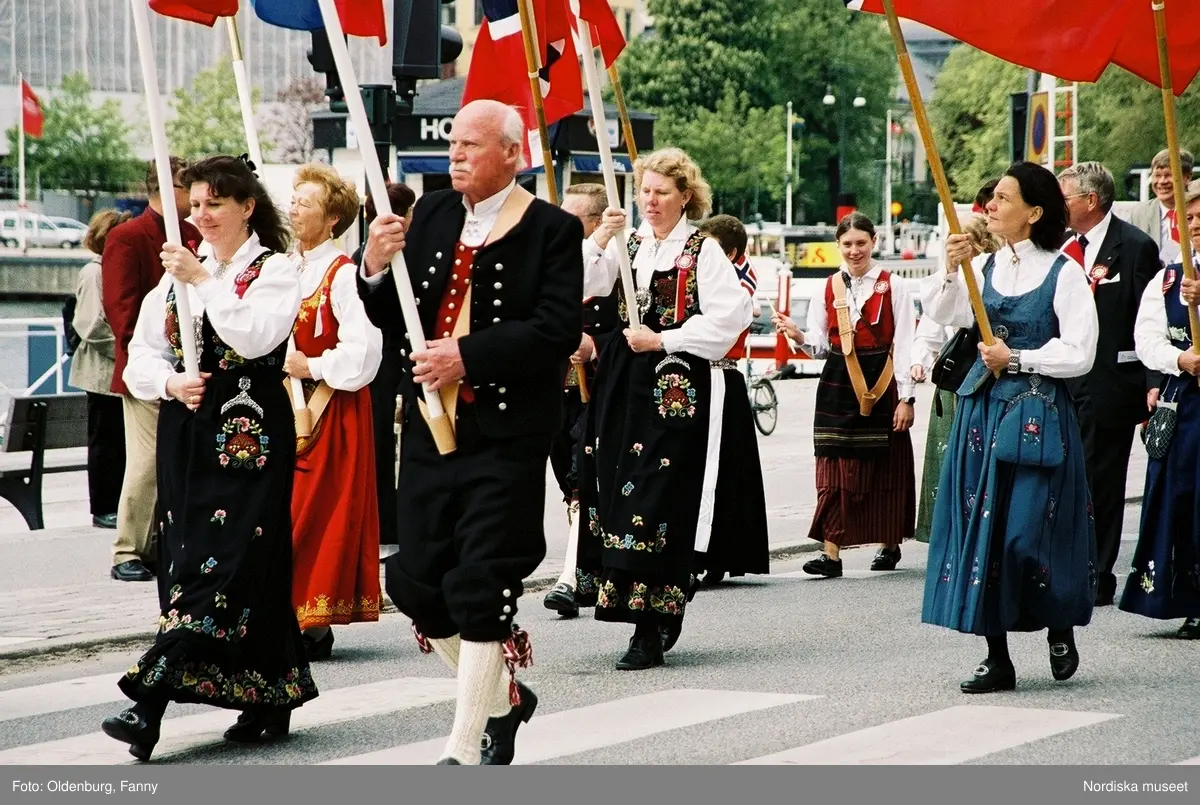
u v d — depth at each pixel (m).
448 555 6.16
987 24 8.81
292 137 80.44
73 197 79.06
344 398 8.77
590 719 7.40
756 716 7.43
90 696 8.21
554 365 6.18
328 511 8.77
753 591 11.48
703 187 8.91
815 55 88.75
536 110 9.06
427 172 25.94
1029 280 7.97
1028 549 7.82
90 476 13.87
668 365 8.77
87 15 84.19
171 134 79.44
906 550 13.93
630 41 85.81
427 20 13.90
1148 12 9.23
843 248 12.38
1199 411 9.16
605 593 8.73
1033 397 7.90
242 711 7.06
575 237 6.29
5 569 11.93
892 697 7.81
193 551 6.71
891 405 12.29
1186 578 9.26
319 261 8.68
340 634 9.99
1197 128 49.44
